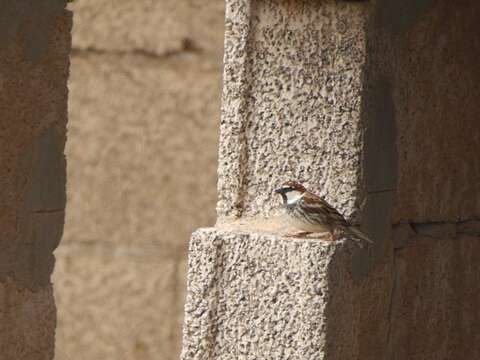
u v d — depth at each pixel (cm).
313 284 990
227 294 1015
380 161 1077
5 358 1092
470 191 1262
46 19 1116
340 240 1009
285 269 999
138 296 1714
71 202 1719
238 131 1050
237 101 1049
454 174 1228
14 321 1101
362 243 1042
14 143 1084
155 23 1686
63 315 1730
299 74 1040
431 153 1179
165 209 1702
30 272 1120
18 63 1083
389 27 1077
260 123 1047
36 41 1104
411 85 1130
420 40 1141
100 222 1717
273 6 1045
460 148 1234
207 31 1677
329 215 1005
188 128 1688
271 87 1045
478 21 1249
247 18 1047
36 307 1132
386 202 1098
